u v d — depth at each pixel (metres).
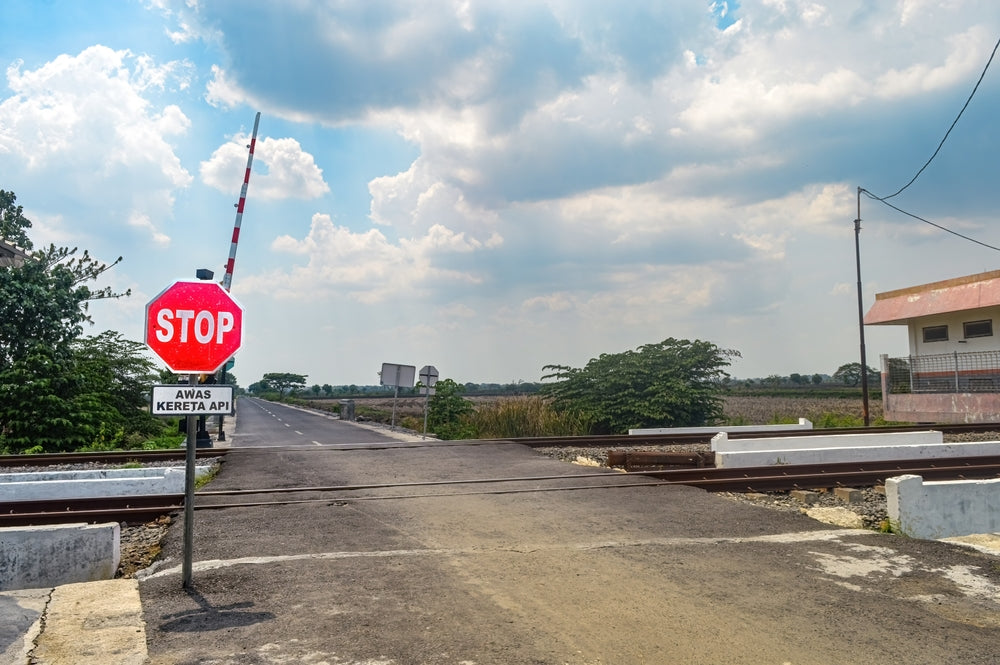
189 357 6.23
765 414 38.81
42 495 10.91
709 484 12.20
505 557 7.39
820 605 5.87
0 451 19.12
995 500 9.46
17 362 20.97
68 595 6.07
